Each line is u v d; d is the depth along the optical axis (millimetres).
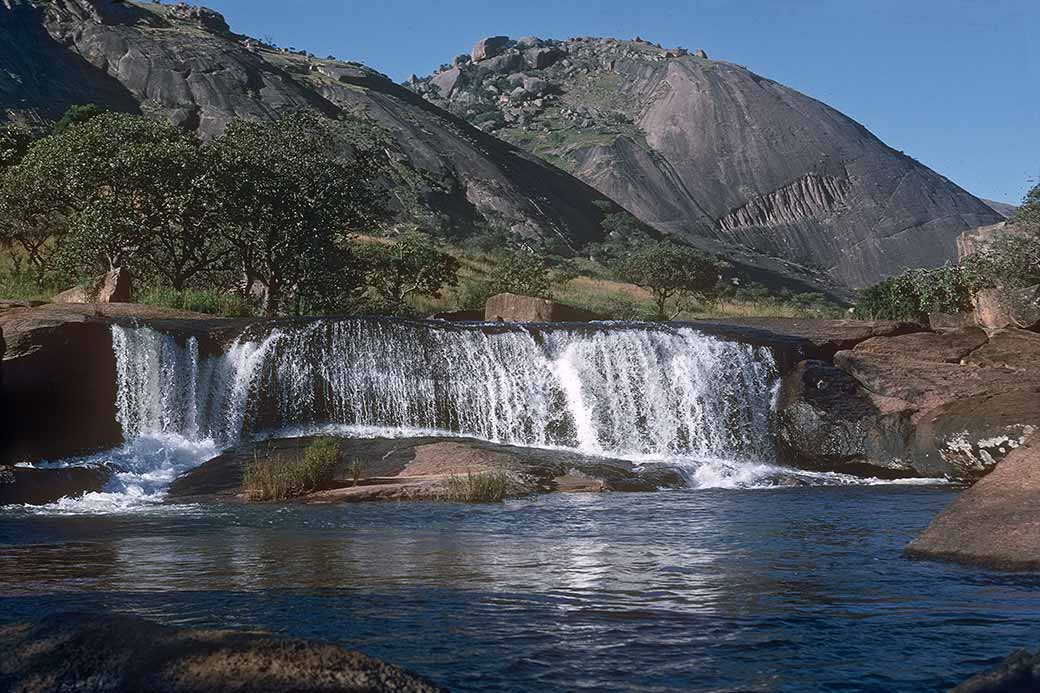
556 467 17344
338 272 36375
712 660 4727
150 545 9711
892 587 6758
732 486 17703
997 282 27594
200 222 34625
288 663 3227
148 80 130625
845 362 21844
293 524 11664
